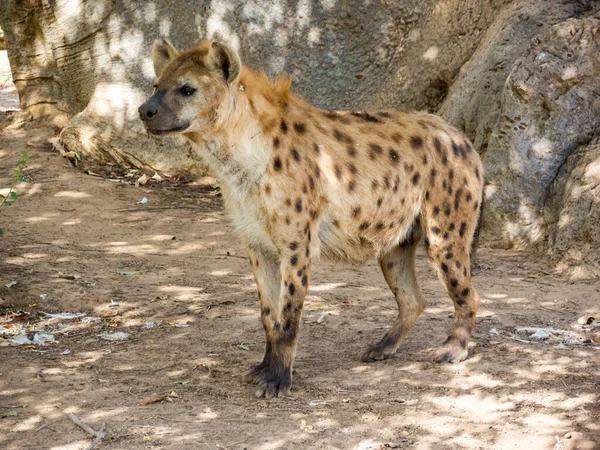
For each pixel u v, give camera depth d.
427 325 9.36
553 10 13.90
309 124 7.58
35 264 10.91
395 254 8.38
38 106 16.62
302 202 7.30
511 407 7.08
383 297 10.37
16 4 16.00
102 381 7.54
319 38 15.03
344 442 6.34
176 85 6.98
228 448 6.19
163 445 6.21
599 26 12.97
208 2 15.13
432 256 8.20
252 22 15.07
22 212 12.99
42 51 16.27
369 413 6.91
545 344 8.79
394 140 7.92
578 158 12.41
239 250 12.16
